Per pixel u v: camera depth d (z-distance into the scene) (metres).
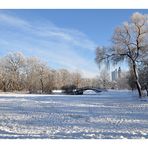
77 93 81.75
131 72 56.38
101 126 15.48
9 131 13.43
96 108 28.38
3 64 103.50
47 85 101.56
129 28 48.72
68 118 19.39
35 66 103.62
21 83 104.19
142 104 34.53
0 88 101.81
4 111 24.36
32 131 13.59
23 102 37.94
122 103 36.41
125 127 15.08
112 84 134.12
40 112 23.80
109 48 49.88
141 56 48.50
